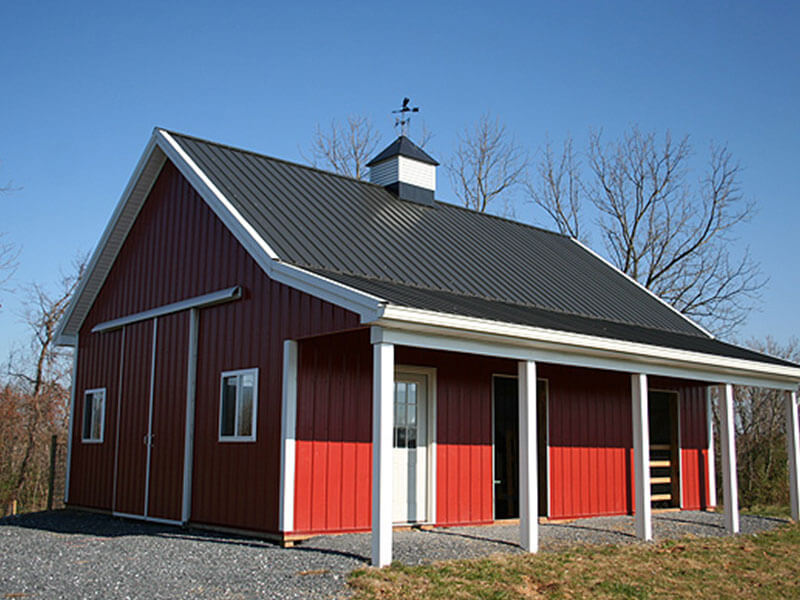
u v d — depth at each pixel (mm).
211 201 11672
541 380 13383
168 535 10875
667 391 15891
